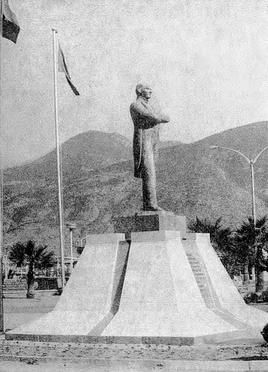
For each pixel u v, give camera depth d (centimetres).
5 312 2050
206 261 1459
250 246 2138
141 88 1473
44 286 2984
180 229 1466
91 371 995
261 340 1233
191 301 1309
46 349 1211
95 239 1451
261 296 1922
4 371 1025
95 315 1352
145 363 1027
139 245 1366
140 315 1287
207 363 995
